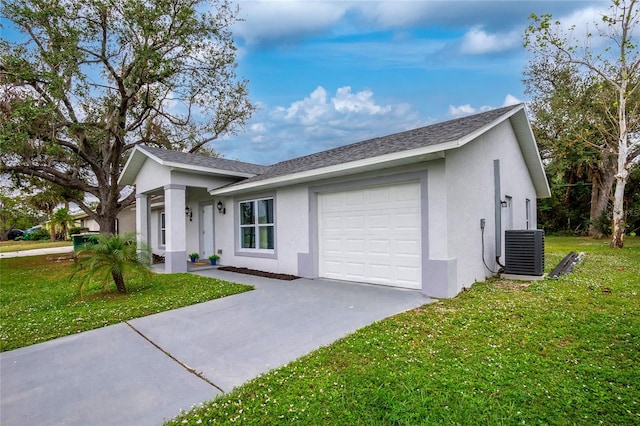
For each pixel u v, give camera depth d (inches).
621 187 585.9
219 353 161.0
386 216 288.7
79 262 298.2
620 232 586.9
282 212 381.4
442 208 245.1
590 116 736.3
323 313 216.8
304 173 314.5
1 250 1024.2
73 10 546.9
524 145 414.6
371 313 211.8
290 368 138.0
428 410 105.1
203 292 292.0
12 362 158.6
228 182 486.9
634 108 599.5
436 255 248.1
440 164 246.7
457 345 153.8
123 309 243.6
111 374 142.9
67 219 1448.1
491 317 191.0
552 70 827.4
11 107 493.7
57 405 119.6
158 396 123.6
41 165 614.9
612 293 236.4
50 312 243.4
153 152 448.1
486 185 316.2
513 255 308.0
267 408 110.4
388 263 287.6
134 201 705.6
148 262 313.3
